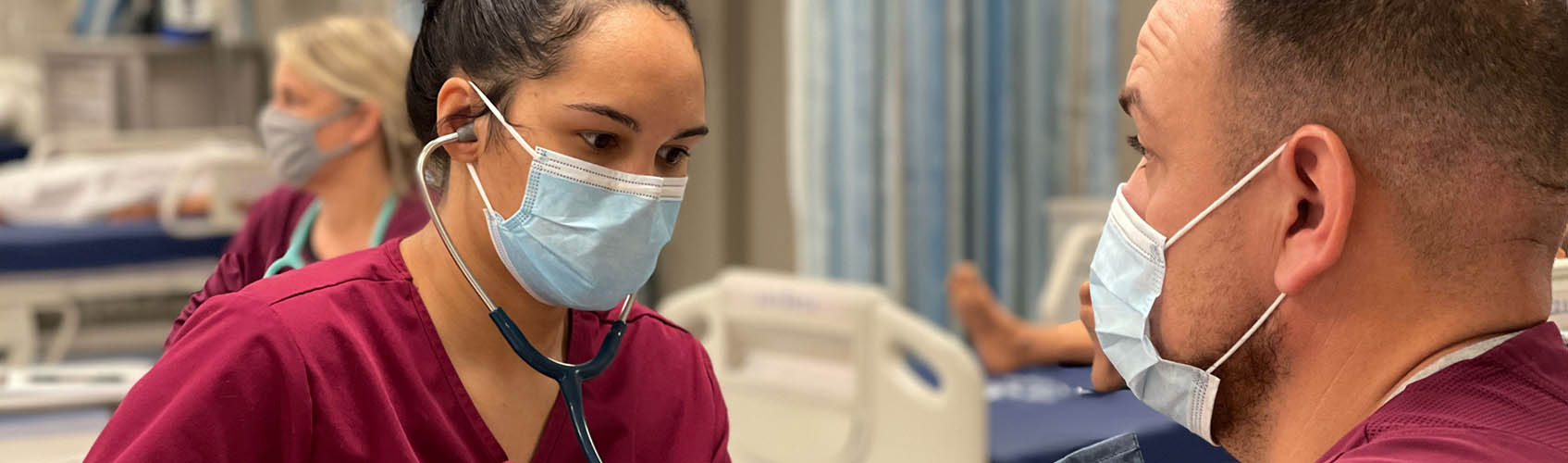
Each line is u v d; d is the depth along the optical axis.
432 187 0.92
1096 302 0.85
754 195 4.76
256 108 6.25
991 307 2.68
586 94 0.83
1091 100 3.42
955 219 3.68
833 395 2.19
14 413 1.79
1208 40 0.75
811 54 3.70
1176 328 0.79
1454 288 0.71
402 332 0.89
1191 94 0.76
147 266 4.03
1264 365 0.77
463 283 0.91
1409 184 0.69
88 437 1.72
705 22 4.62
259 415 0.82
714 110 4.68
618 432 0.97
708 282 4.83
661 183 0.87
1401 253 0.71
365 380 0.86
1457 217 0.69
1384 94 0.68
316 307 0.86
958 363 1.99
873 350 2.12
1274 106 0.72
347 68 1.79
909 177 3.68
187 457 0.79
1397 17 0.68
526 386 0.94
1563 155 0.69
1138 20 3.32
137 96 5.94
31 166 5.01
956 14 3.57
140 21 6.11
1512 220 0.69
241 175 4.18
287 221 1.78
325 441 0.84
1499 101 0.67
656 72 0.83
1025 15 3.55
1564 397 0.68
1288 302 0.74
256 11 6.27
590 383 0.96
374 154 1.79
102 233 3.99
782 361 2.30
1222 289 0.76
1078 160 3.52
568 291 0.88
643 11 0.85
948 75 3.62
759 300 2.27
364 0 5.16
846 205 3.71
